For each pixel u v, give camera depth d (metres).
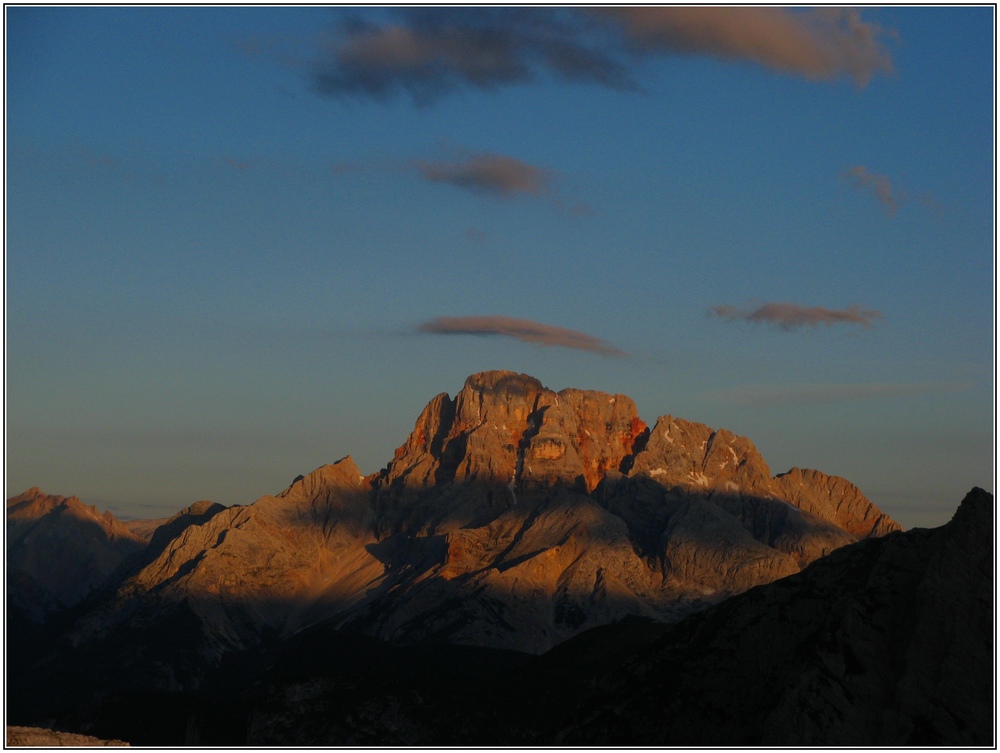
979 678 179.88
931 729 178.00
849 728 182.88
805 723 184.25
